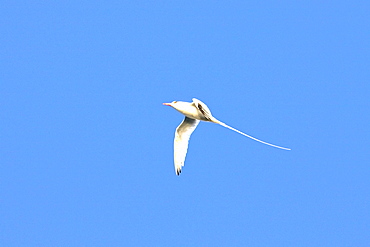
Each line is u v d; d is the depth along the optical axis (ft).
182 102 63.52
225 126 59.62
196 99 59.11
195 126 66.54
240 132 58.59
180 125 66.44
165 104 63.98
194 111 62.54
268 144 57.31
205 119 62.64
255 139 57.67
